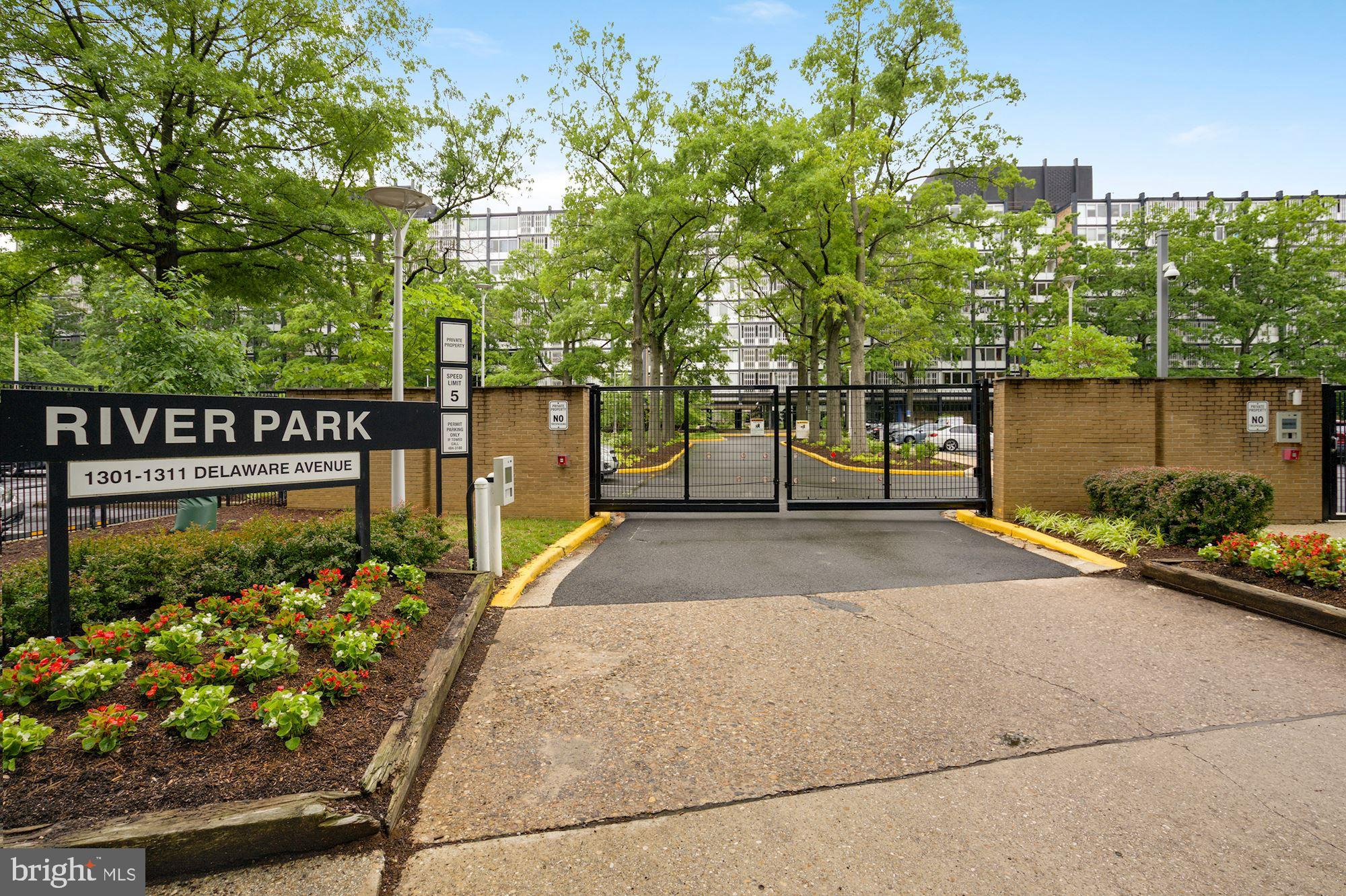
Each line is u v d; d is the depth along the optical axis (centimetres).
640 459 1314
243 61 1541
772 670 493
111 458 428
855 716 418
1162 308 1571
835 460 2097
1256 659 509
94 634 389
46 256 1376
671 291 2798
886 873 274
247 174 1311
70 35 1299
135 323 1075
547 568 823
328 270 1614
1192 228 4041
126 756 308
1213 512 795
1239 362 3931
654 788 337
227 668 364
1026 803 324
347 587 550
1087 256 4566
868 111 2195
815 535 1051
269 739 329
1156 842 294
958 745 380
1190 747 378
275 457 525
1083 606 650
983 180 2350
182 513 875
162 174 1302
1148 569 739
